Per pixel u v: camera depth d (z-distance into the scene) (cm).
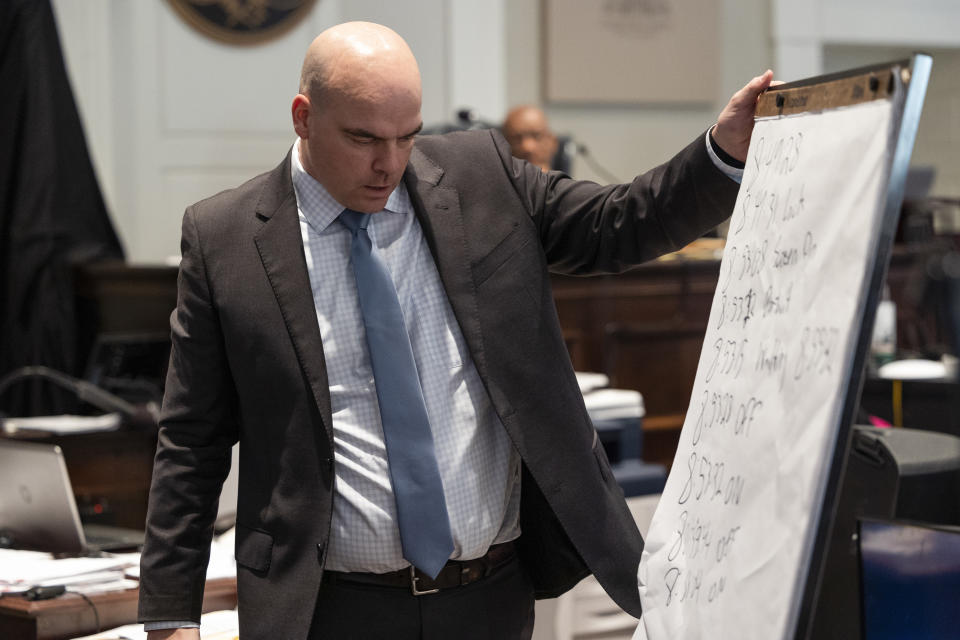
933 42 1502
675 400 863
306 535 334
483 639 349
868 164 223
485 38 1197
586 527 340
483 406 349
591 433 356
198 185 1102
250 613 336
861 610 329
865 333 219
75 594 464
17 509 544
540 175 362
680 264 854
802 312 236
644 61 1300
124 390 808
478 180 354
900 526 322
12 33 894
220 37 1098
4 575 481
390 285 340
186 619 351
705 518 260
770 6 1381
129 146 1073
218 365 351
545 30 1255
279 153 1131
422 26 1175
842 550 387
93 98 1047
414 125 319
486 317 340
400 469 334
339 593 342
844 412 219
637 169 1315
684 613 258
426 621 341
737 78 1369
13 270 884
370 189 327
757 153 275
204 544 358
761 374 247
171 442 355
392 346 336
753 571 233
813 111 252
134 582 480
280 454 338
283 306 337
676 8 1313
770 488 234
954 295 779
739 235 274
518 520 361
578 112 1282
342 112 314
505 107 1230
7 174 890
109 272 895
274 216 346
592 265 348
